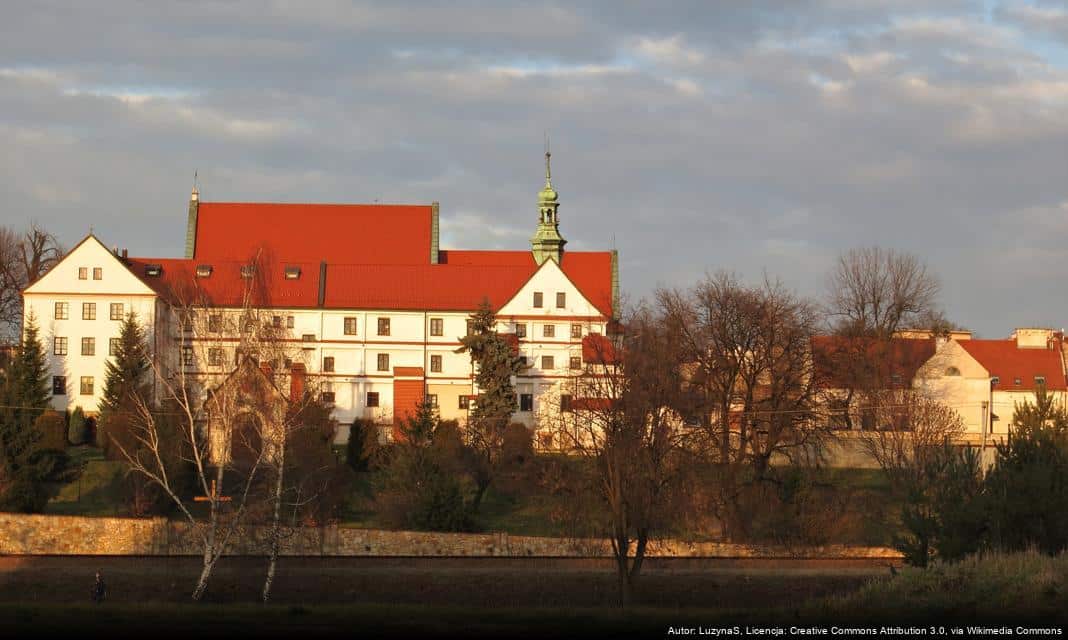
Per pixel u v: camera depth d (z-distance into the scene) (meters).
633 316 120.94
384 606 74.94
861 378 144.88
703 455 108.31
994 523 80.00
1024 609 65.56
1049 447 86.12
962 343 197.12
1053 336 198.62
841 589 94.81
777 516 112.38
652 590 96.31
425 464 117.38
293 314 186.12
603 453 101.00
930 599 68.62
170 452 116.88
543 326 182.88
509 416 144.88
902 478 121.25
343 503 120.81
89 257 175.25
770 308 131.38
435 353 187.38
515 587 97.88
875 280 169.12
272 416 109.44
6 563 104.06
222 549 97.19
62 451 132.38
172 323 179.75
